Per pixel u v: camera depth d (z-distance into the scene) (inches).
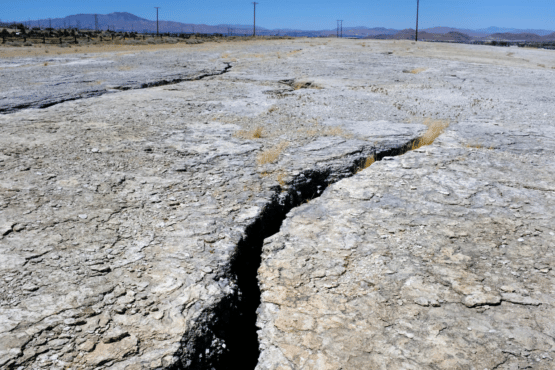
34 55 1115.3
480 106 396.2
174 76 572.1
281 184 188.5
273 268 128.5
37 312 97.4
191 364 91.6
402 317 105.0
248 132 271.6
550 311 106.7
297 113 343.3
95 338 91.0
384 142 256.2
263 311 110.3
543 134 285.6
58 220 143.7
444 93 484.1
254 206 163.5
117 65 748.0
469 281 119.2
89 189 172.1
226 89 474.9
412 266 126.6
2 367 81.4
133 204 160.2
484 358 91.7
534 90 531.8
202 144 244.4
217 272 118.2
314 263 130.0
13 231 134.4
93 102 374.0
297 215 164.6
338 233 147.9
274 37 3171.8
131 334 93.1
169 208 158.6
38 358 84.4
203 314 101.7
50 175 185.8
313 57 1034.7
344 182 195.5
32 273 112.4
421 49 1465.3
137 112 330.3
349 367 90.4
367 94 463.2
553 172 208.5
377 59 995.9
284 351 96.0
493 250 135.1
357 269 125.9
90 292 106.0
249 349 104.4
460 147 251.9
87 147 230.2
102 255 123.3
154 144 241.0
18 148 223.0
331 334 100.4
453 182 193.5
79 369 82.9
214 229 143.3
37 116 307.9
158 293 107.3
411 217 158.4
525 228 149.5
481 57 1174.3
